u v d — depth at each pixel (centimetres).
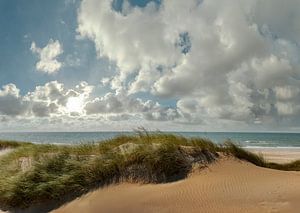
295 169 1117
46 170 974
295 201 659
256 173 844
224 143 1041
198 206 711
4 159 1174
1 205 952
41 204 911
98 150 1043
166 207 730
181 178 870
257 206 668
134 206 763
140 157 914
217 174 847
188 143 1008
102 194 853
